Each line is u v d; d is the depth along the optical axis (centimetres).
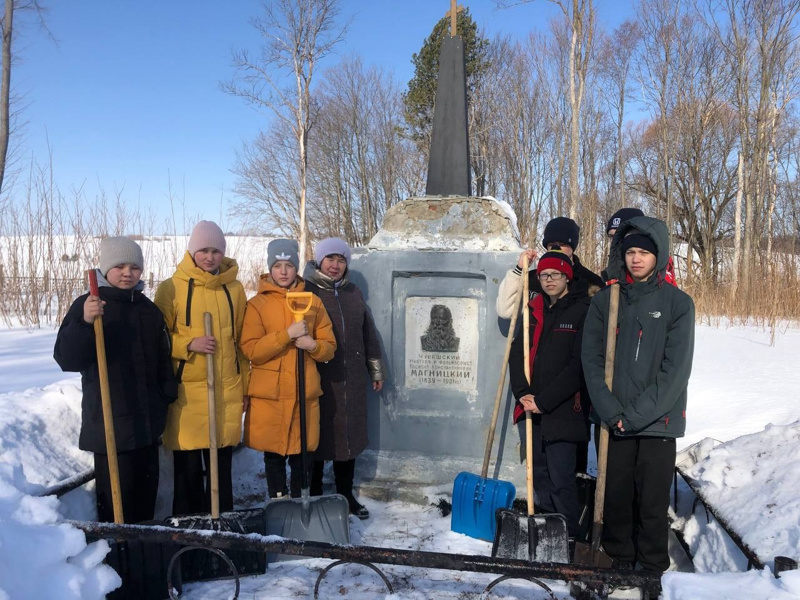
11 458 268
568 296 323
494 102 2589
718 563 274
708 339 912
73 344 260
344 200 3123
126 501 281
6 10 1342
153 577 261
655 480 274
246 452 449
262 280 336
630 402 274
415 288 396
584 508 334
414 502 390
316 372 332
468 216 400
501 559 228
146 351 288
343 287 366
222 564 282
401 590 277
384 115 3056
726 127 2397
